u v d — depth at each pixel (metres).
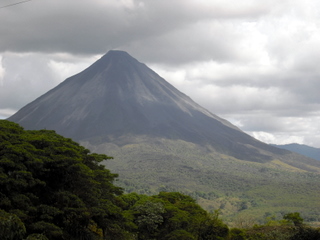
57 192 43.34
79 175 46.50
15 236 34.84
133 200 77.62
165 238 64.19
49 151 44.50
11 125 49.84
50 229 38.81
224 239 68.94
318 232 70.81
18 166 39.12
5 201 37.03
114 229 52.78
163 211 66.06
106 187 56.81
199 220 67.50
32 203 40.34
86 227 46.53
